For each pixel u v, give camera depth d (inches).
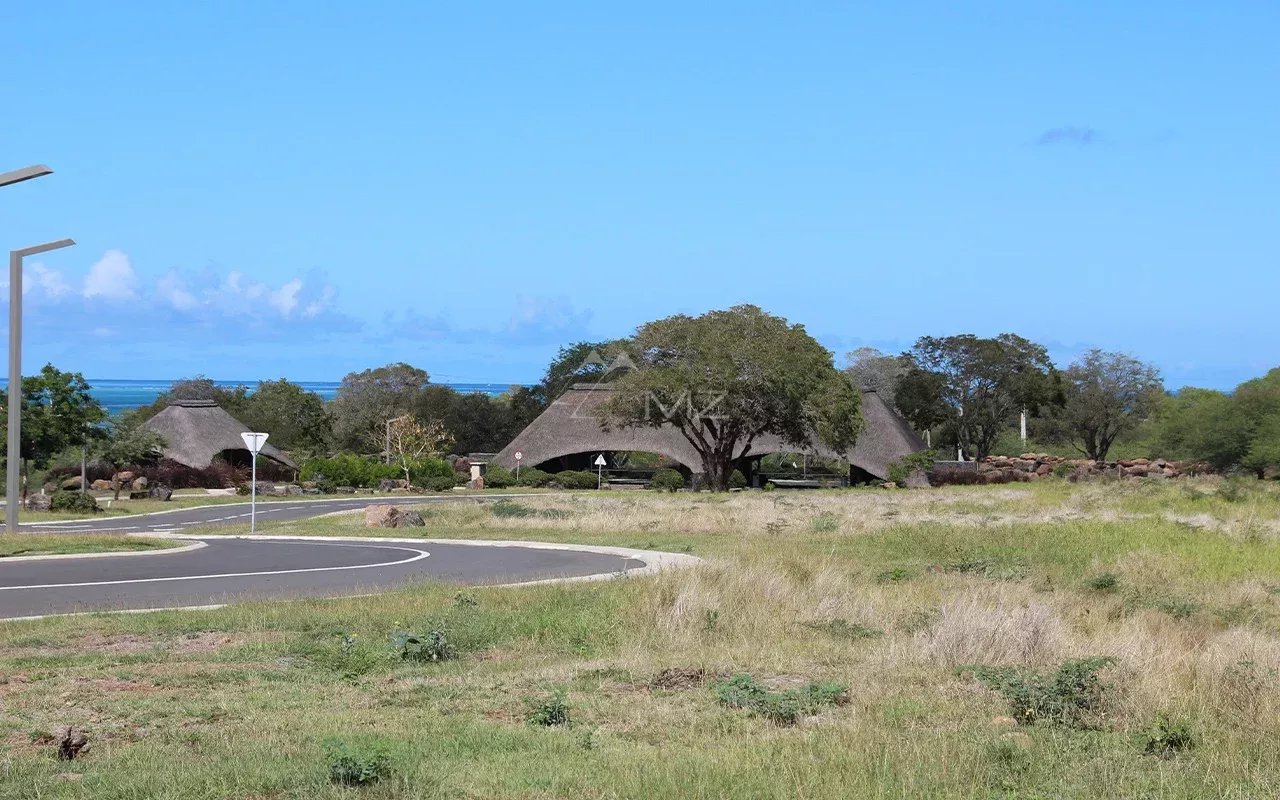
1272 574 866.8
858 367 4645.7
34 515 1873.8
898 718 384.5
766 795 293.9
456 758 335.9
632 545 1196.5
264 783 304.8
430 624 606.9
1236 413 2696.9
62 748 341.7
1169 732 354.3
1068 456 3971.5
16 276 1215.6
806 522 1417.3
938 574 883.4
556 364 4328.3
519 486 2999.5
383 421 3907.5
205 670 502.0
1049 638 536.1
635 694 442.9
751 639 591.5
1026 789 304.5
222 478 2783.0
